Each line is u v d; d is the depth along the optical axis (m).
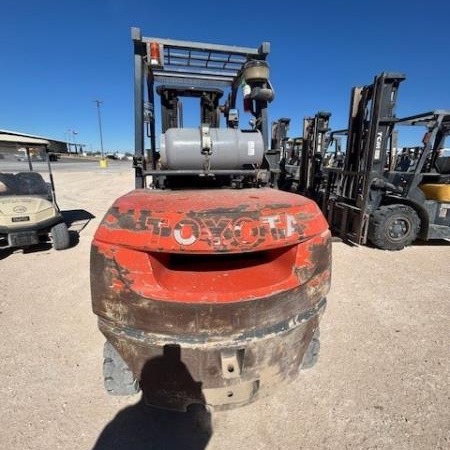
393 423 1.81
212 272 1.52
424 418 1.85
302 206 1.59
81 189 14.36
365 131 5.51
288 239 1.46
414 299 3.38
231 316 1.40
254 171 2.23
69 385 2.10
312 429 1.77
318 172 7.95
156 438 1.72
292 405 1.94
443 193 5.31
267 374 1.61
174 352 1.43
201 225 1.34
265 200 1.58
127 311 1.42
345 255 4.99
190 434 1.75
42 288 3.64
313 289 1.61
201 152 2.12
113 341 1.53
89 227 6.88
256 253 1.71
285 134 10.72
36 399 1.98
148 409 1.92
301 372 2.22
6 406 1.92
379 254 5.07
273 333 1.49
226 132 2.16
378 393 2.03
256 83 2.47
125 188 14.77
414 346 2.54
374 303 3.28
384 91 5.01
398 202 5.55
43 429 1.77
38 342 2.57
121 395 1.96
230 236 1.35
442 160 6.39
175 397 1.61
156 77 3.11
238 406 1.68
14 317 2.98
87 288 3.64
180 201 1.51
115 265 1.40
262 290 1.44
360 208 5.45
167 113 2.93
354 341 2.61
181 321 1.38
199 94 2.97
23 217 4.59
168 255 1.51
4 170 4.97
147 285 1.38
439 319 2.97
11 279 3.91
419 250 5.35
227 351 1.44
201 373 1.49
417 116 5.35
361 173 5.39
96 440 1.71
